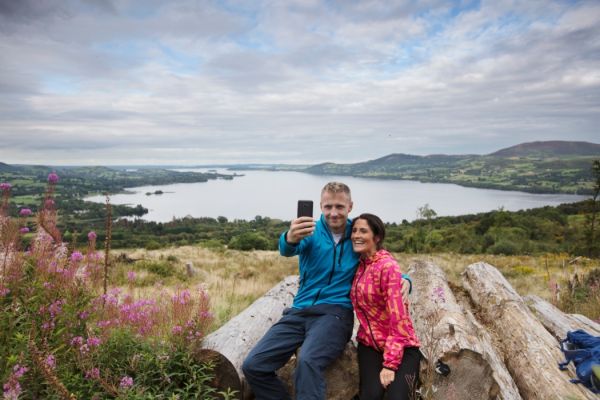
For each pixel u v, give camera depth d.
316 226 2.98
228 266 16.75
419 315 3.90
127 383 2.30
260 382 2.64
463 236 38.28
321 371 2.52
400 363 2.49
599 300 6.30
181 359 2.76
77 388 2.36
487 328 4.27
